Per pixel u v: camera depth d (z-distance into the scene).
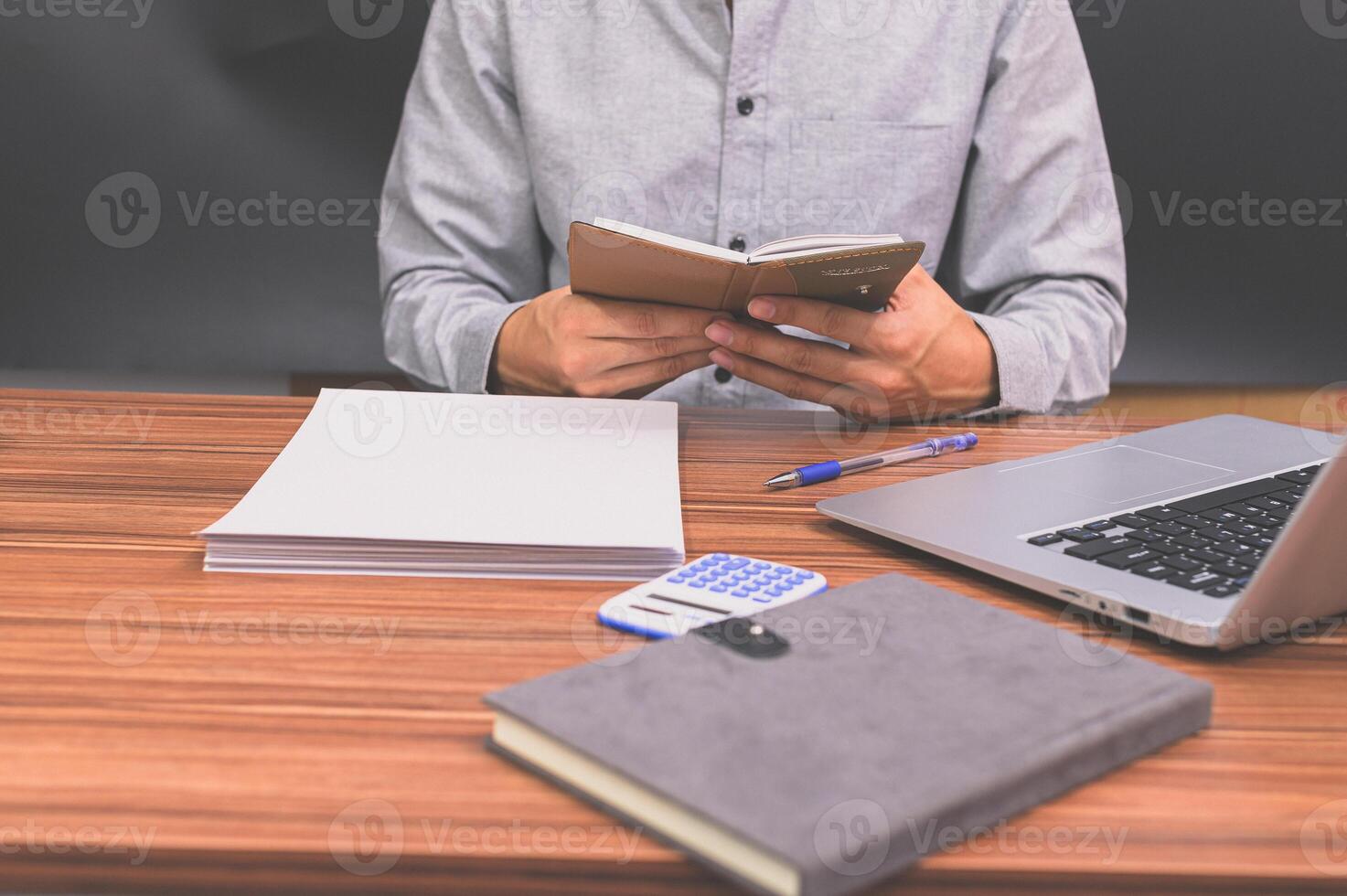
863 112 1.22
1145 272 2.01
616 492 0.60
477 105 1.29
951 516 0.58
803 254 0.68
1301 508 0.39
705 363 0.86
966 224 1.28
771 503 0.65
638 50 1.23
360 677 0.41
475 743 0.36
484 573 0.52
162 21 1.83
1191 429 0.75
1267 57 1.91
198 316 1.94
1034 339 0.92
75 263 1.91
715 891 0.30
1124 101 1.94
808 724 0.34
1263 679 0.42
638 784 0.31
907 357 0.83
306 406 0.90
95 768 0.34
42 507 0.62
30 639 0.44
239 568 0.52
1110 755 0.34
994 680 0.37
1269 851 0.30
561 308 0.83
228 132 1.88
